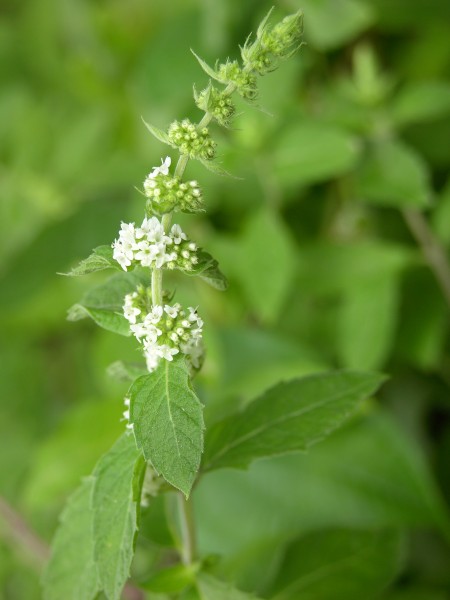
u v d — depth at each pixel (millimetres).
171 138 239
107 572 247
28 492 422
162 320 246
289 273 448
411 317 489
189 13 572
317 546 392
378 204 532
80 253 588
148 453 233
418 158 468
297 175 461
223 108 239
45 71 674
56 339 608
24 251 590
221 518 420
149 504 307
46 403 584
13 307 589
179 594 306
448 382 508
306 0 505
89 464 420
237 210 530
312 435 284
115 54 661
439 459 491
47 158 613
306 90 559
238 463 283
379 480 410
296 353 457
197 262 243
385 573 383
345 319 465
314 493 414
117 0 680
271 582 384
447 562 457
